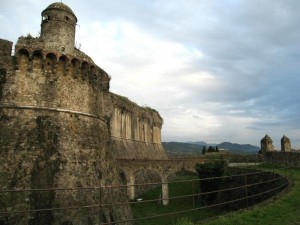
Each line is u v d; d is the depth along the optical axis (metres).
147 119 73.88
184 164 51.94
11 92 23.31
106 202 25.36
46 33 25.28
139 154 63.25
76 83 25.97
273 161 55.00
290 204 17.70
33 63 24.05
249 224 13.80
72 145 24.39
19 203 20.53
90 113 27.16
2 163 21.56
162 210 39.06
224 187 43.03
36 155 22.47
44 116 23.72
